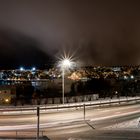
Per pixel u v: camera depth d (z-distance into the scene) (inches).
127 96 3174.2
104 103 2383.1
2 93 3127.5
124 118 1739.7
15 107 2256.4
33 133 1323.8
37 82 4074.8
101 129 1398.9
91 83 3941.9
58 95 3267.7
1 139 1079.0
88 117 1811.0
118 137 1162.0
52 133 1327.5
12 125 1558.8
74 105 2244.1
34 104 2474.2
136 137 1159.6
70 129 1425.9
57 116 1856.5
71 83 3801.7
